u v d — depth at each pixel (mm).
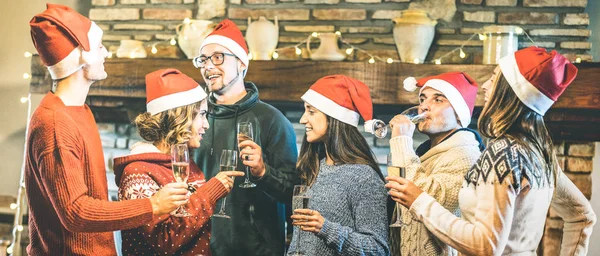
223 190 2502
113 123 4293
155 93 2584
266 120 3168
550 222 3838
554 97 2230
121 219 2191
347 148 2742
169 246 2412
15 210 4363
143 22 4332
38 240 2328
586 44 3941
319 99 2760
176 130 2547
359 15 4141
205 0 4270
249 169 2918
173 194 2252
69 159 2170
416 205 2322
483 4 4043
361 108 2787
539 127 2236
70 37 2266
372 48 4121
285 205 3285
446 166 2631
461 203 2264
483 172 2166
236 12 4246
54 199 2162
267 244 3102
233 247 3102
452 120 2771
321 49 4000
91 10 4367
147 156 2469
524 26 4000
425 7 4082
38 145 2184
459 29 4051
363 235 2506
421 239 2582
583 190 3889
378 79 3855
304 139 2891
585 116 3756
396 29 3930
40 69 4141
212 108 3203
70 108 2287
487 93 2543
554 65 2199
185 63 4020
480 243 2125
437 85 2770
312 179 2820
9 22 4461
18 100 4453
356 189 2598
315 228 2447
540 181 2178
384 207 2600
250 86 3326
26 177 2307
